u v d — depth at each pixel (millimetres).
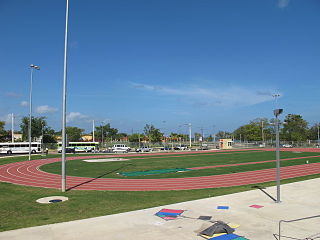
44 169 33312
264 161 41969
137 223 11648
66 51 19547
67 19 19656
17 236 10156
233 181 24172
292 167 33812
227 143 91188
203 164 38656
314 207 14242
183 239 9797
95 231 10695
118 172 30484
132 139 121250
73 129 120938
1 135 84375
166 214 12922
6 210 14188
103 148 93062
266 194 17297
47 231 10711
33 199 16766
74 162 42969
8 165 37969
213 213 13148
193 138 165625
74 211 13930
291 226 11219
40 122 91688
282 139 109500
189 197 17250
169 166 36312
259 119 118500
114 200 16516
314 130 113625
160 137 106688
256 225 11375
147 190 20266
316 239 9719
